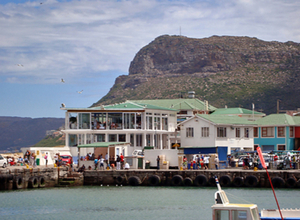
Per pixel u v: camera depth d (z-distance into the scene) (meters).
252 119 125.94
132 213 49.84
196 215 48.62
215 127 91.00
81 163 75.69
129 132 92.31
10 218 47.72
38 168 67.81
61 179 71.00
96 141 92.50
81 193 63.22
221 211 33.72
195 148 75.38
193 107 124.56
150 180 69.81
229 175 66.69
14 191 63.38
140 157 76.06
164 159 76.19
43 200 57.44
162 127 99.75
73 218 47.53
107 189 67.06
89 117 92.81
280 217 39.00
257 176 65.88
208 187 67.19
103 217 48.28
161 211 50.78
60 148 87.44
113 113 93.12
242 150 88.75
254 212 33.47
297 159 73.50
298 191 62.06
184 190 64.88
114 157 78.31
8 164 74.88
